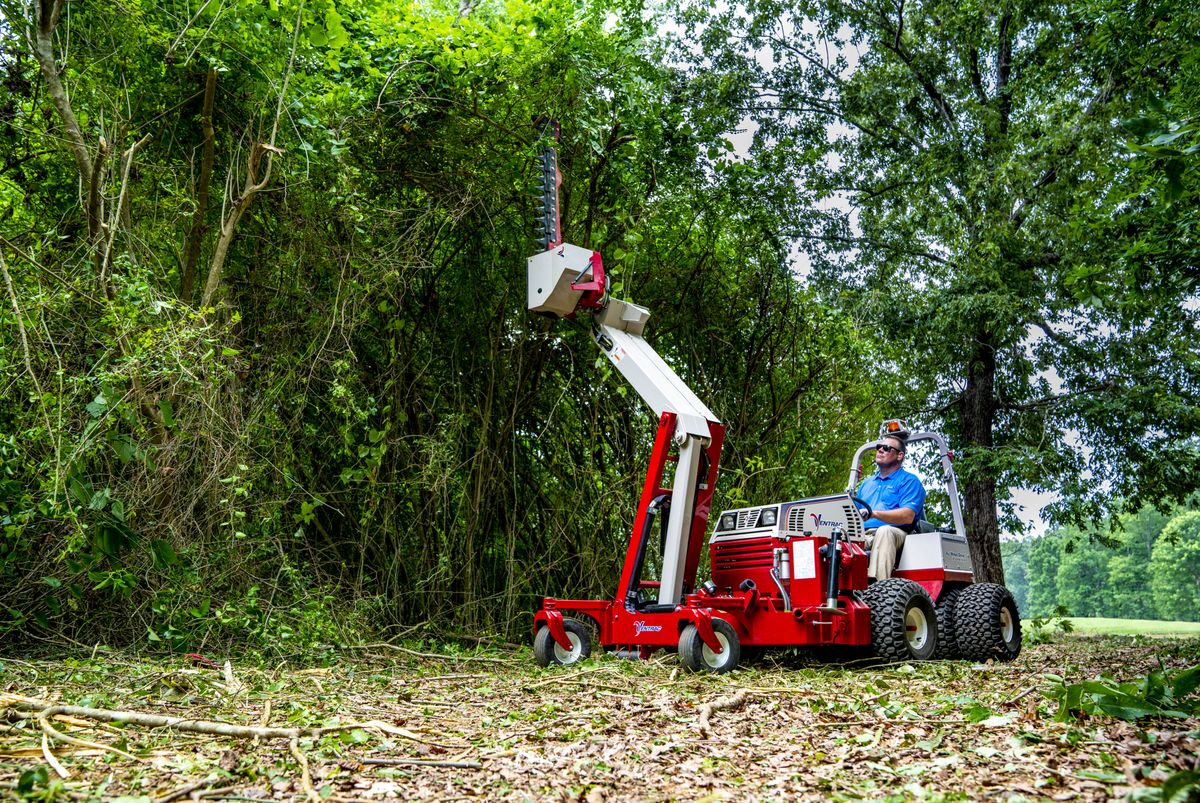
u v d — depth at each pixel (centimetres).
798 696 409
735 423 829
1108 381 1397
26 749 270
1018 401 1506
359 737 295
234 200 568
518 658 623
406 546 706
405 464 699
